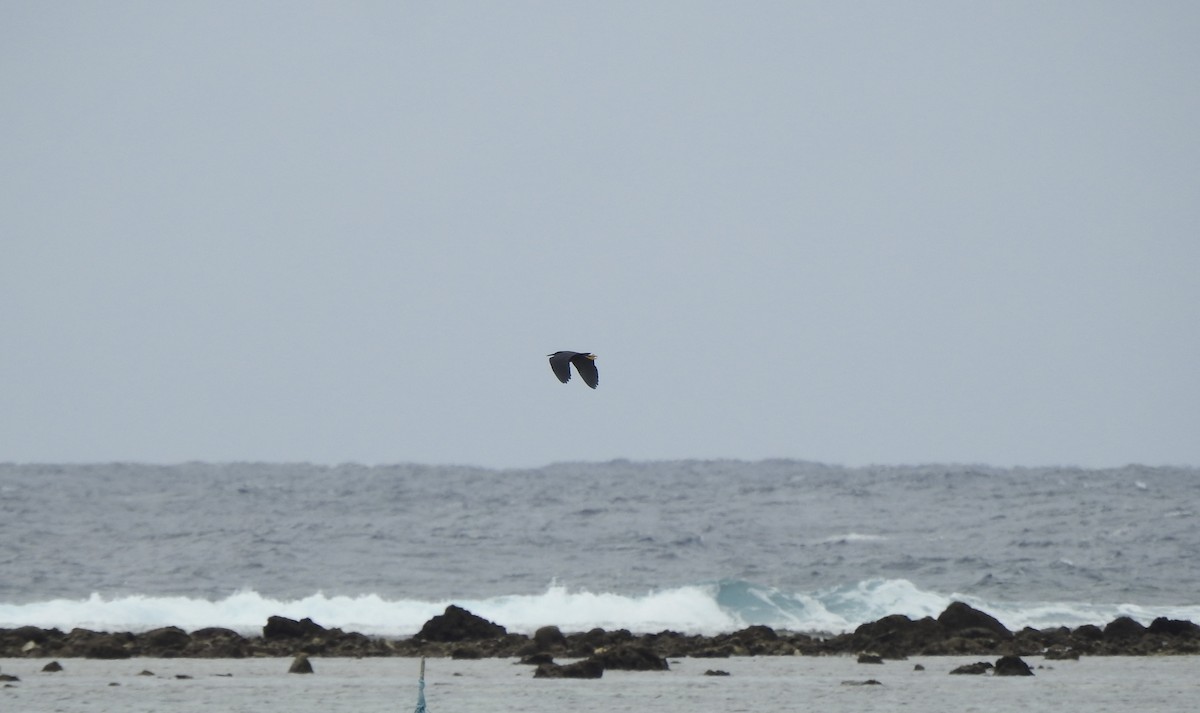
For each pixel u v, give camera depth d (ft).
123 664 466.29
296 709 360.48
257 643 514.68
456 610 541.34
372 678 427.33
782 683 414.41
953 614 539.70
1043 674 439.63
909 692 392.27
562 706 365.81
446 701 375.45
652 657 455.22
